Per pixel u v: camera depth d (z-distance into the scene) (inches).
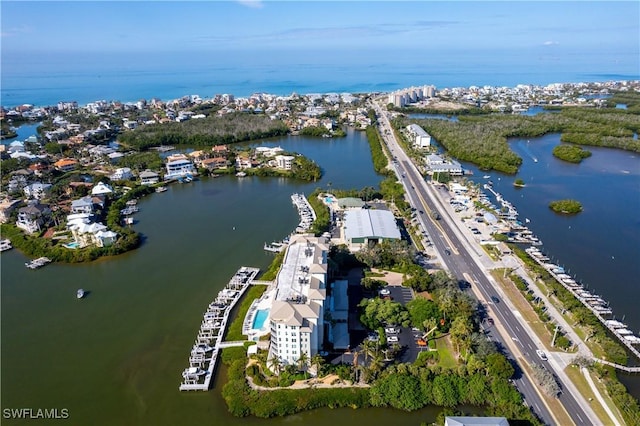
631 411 5565.9
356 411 5871.1
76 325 7618.1
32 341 7209.6
